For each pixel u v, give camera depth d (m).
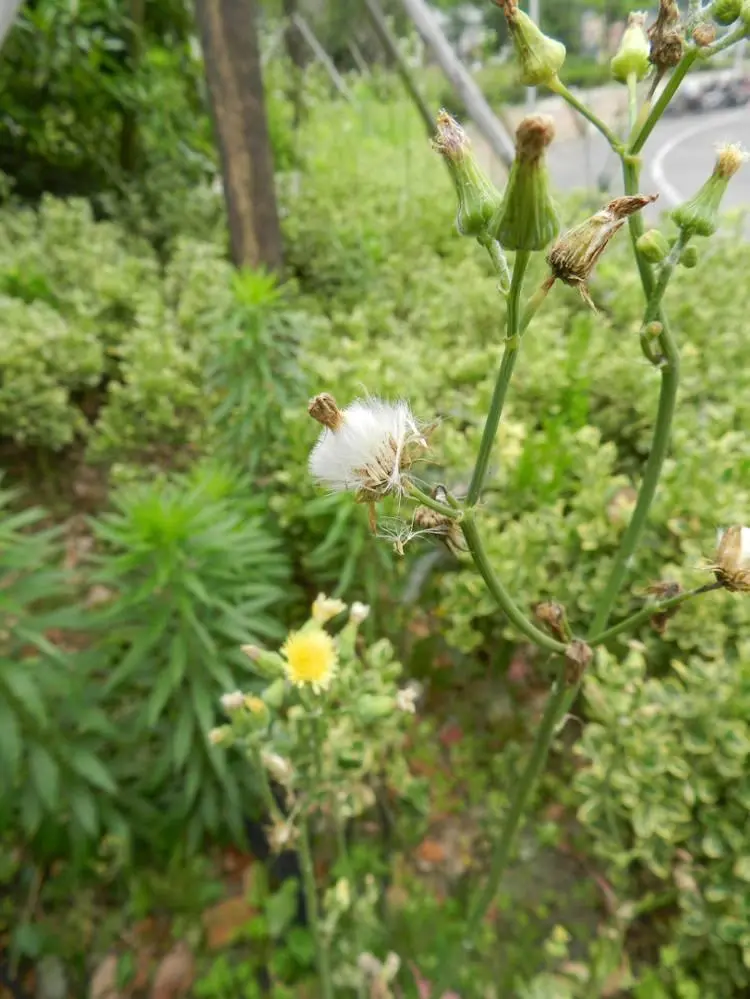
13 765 0.24
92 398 0.53
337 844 0.28
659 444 0.15
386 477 0.12
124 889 0.27
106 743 0.28
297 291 0.52
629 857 0.24
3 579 0.27
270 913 0.25
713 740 0.24
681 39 0.12
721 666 0.25
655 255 0.13
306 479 0.31
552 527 0.30
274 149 0.77
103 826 0.28
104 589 0.38
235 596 0.27
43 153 0.75
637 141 0.13
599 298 0.47
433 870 0.28
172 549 0.25
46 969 0.25
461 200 0.12
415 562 0.32
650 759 0.24
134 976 0.26
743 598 0.26
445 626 0.33
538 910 0.26
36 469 0.48
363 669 0.30
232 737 0.18
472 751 0.31
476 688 0.33
